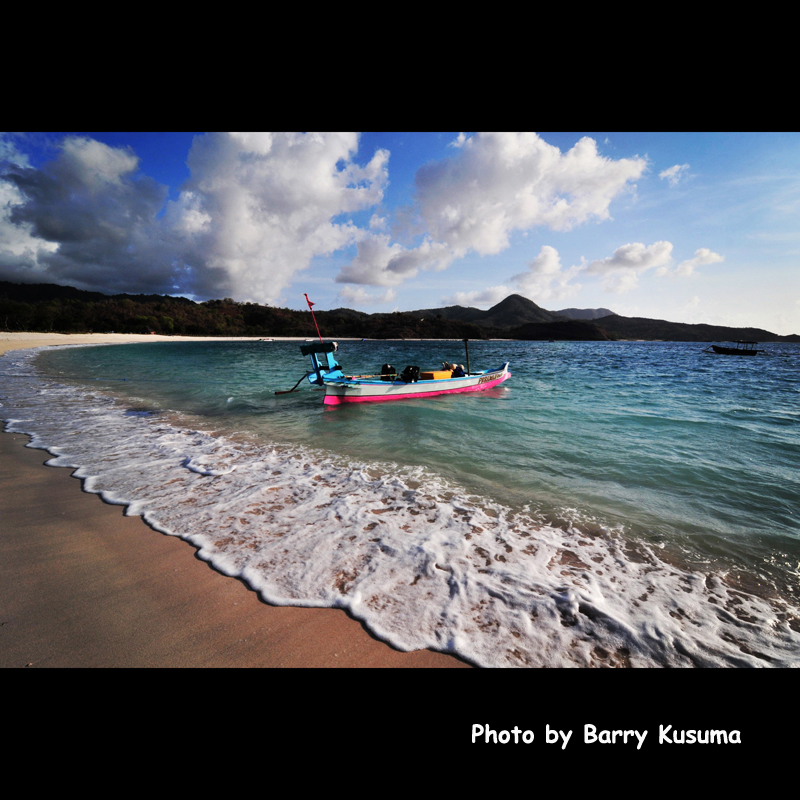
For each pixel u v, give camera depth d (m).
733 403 11.33
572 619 2.58
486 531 3.79
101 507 4.05
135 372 18.55
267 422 8.44
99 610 2.50
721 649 2.37
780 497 4.75
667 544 3.66
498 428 7.94
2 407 9.48
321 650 2.23
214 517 3.88
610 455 6.25
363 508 4.20
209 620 2.44
